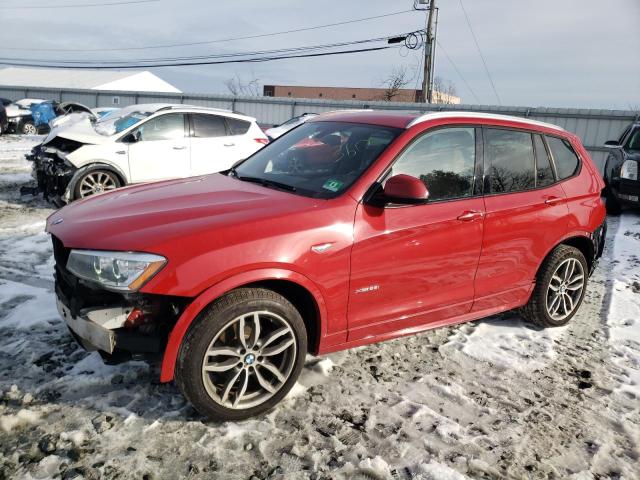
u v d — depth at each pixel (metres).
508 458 2.73
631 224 8.77
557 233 4.12
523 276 4.03
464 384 3.42
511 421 3.05
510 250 3.83
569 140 4.41
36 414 2.76
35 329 3.73
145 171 8.25
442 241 3.39
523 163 3.97
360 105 23.09
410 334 3.52
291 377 2.96
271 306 2.76
